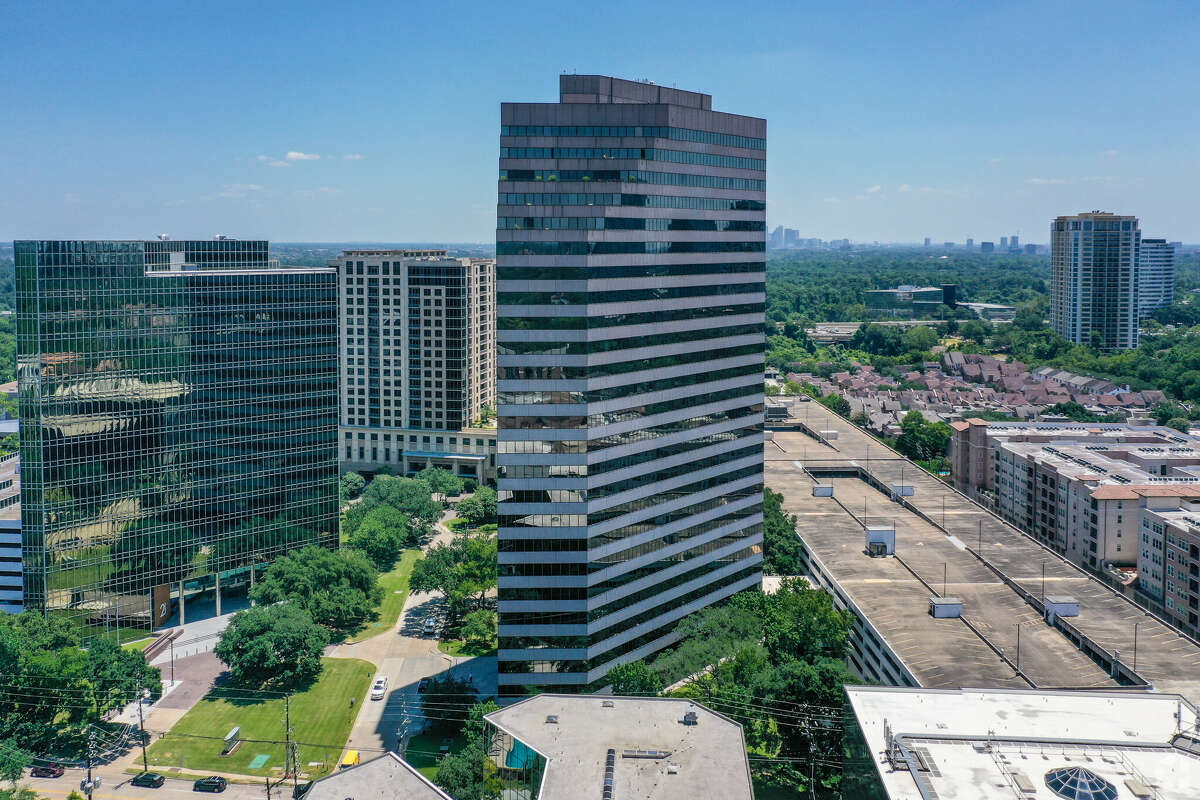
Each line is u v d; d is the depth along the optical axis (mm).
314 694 190625
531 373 168625
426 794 108125
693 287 187625
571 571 172125
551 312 167750
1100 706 127250
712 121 188375
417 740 172500
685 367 187625
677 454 188500
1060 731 120000
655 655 188625
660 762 110375
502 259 167875
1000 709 126000
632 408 177500
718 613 192125
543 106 172000
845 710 131625
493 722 119062
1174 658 169250
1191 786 106000
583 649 173875
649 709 123250
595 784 105625
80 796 152625
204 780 157375
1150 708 126625
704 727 118688
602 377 170875
